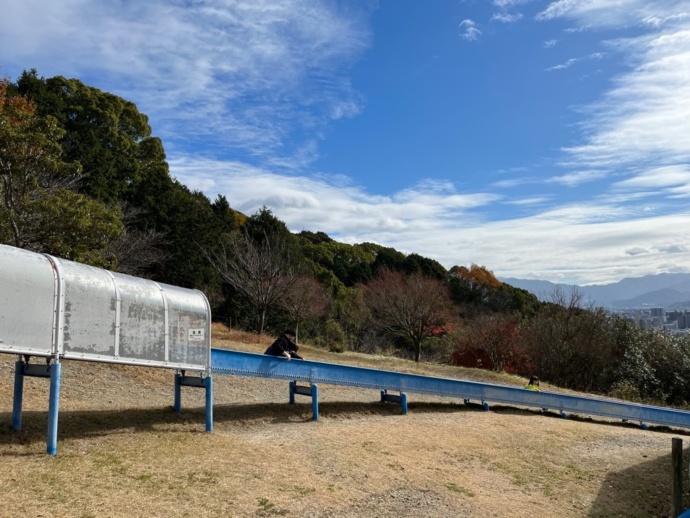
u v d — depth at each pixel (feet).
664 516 29.73
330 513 22.25
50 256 24.26
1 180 44.24
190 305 30.07
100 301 25.39
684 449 44.14
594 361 111.75
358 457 29.53
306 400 45.19
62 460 22.57
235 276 99.66
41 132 44.50
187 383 32.76
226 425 33.14
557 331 113.80
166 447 26.13
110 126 112.98
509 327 114.21
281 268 102.68
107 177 109.60
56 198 44.16
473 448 35.99
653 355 112.37
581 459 38.14
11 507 17.75
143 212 108.88
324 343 111.55
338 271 173.99
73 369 41.47
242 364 35.04
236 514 20.47
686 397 108.68
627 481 34.45
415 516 23.81
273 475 24.80
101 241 45.85
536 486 31.42
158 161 130.93
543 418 51.57
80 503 18.94
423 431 38.01
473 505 26.30
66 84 110.42
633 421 62.95
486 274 196.54
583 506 29.32
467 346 114.52
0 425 25.58
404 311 110.63
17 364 25.68
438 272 182.50
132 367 45.06
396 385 45.19
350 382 42.11
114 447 25.21
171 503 20.29
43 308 23.09
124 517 18.60
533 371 113.50
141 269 97.76
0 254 22.11
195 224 115.44
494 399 51.72
